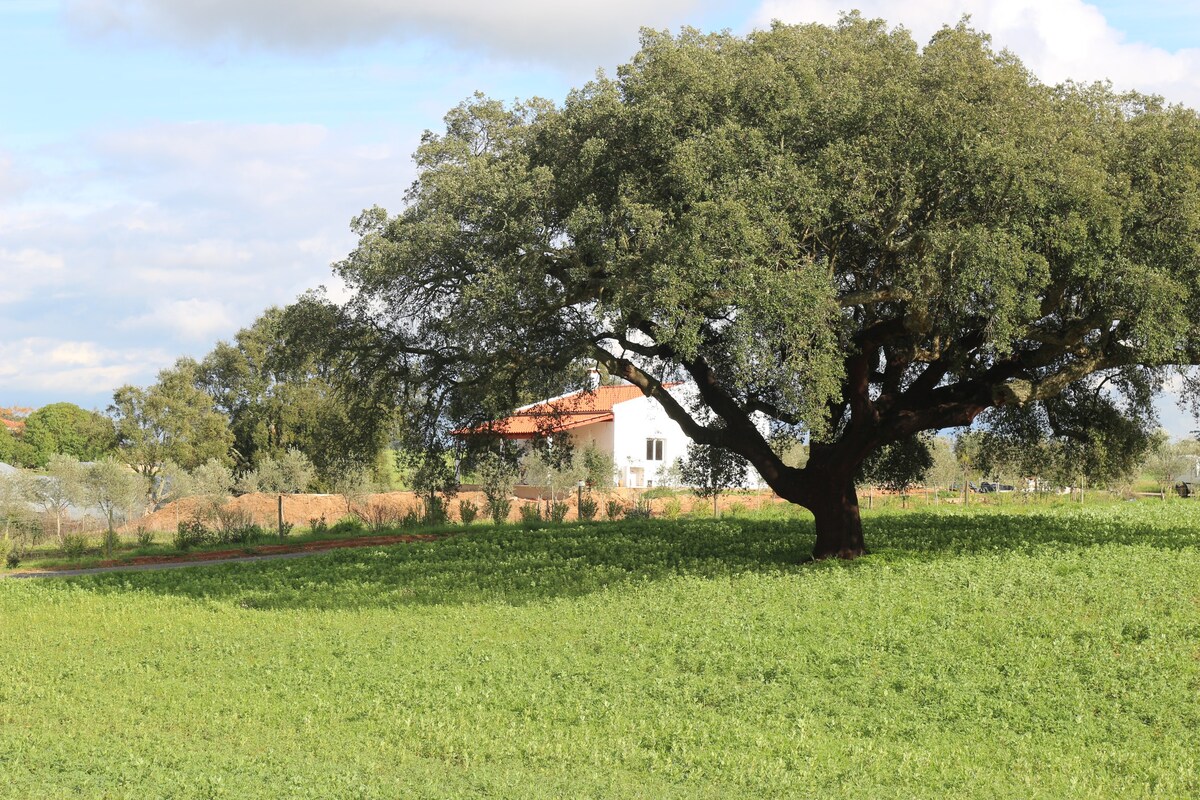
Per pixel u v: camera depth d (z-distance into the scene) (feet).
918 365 81.71
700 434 72.23
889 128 55.11
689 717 36.24
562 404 87.25
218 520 117.70
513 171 59.57
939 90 55.11
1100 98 61.93
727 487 95.91
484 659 44.80
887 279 60.80
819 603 52.54
